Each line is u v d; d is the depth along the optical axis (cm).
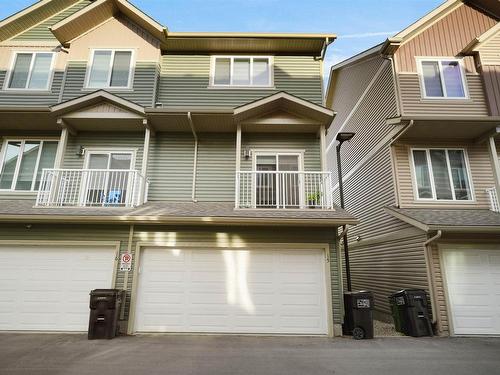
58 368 458
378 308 1006
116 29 989
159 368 461
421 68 964
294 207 848
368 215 1102
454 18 1013
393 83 955
